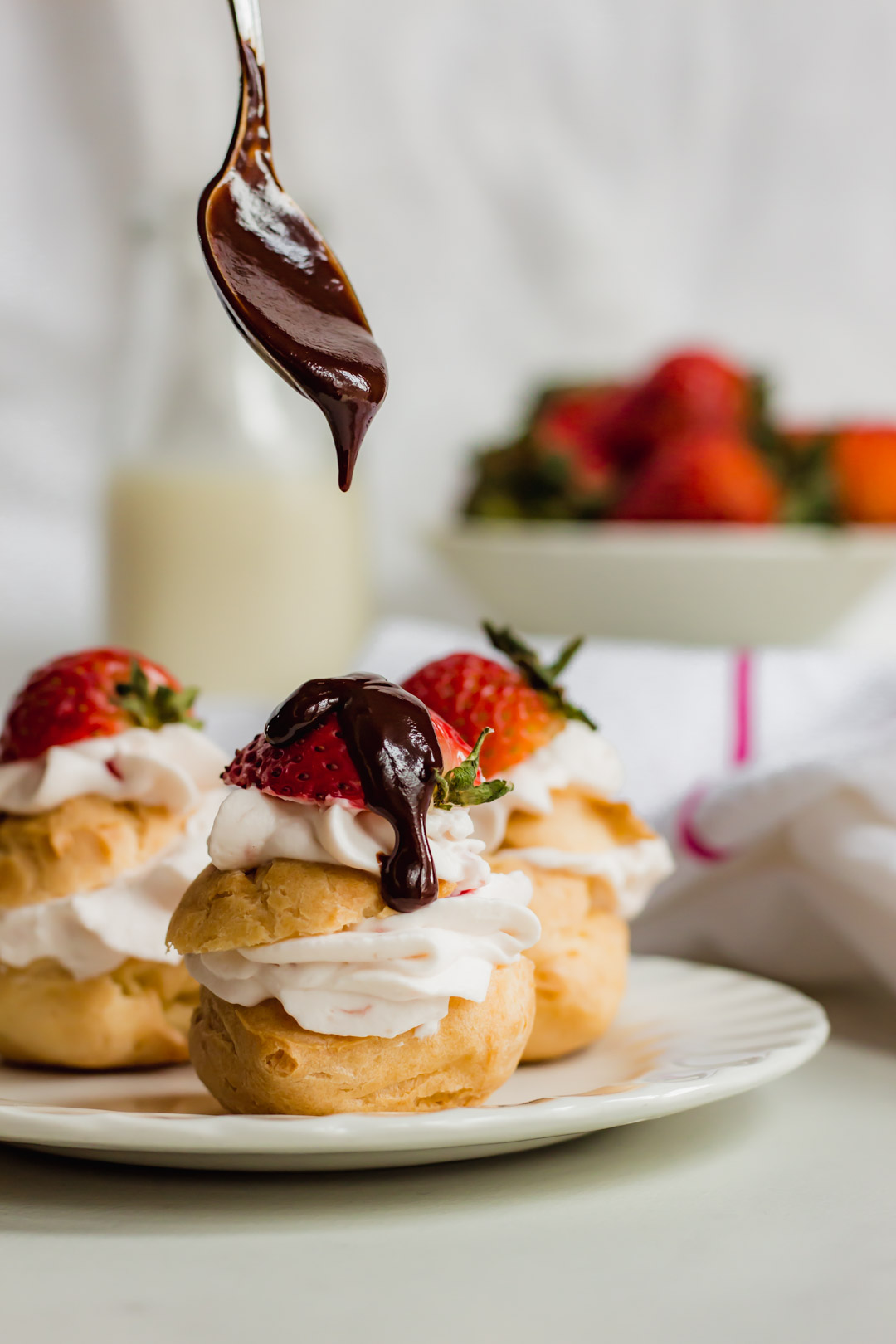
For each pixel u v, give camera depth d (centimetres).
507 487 108
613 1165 81
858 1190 78
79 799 85
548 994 84
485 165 124
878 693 96
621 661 98
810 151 124
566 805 86
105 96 120
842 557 102
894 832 89
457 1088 80
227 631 107
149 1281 66
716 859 91
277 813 81
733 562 102
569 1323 63
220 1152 73
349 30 122
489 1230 72
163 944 84
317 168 122
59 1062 85
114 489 107
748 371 123
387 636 100
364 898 79
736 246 125
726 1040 84
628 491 107
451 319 124
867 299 125
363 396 76
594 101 123
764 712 96
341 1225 72
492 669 86
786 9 123
